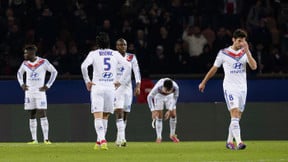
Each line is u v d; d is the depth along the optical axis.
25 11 75.31
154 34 73.56
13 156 38.88
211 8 77.88
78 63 72.06
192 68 72.50
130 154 40.03
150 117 69.50
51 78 59.38
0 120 69.00
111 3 77.31
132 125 69.38
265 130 69.81
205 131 69.81
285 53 73.88
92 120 69.00
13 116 69.00
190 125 69.75
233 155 38.59
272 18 76.56
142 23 74.50
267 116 69.88
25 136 69.00
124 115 53.28
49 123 69.00
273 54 73.19
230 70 43.06
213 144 53.59
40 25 74.12
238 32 43.03
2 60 72.38
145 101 69.62
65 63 71.94
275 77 70.19
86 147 47.78
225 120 69.75
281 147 47.03
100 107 43.28
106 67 43.25
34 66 58.75
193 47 73.44
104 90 43.22
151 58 72.50
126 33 73.50
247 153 40.31
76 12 75.50
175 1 77.75
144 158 36.53
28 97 58.75
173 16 75.75
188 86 70.06
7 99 69.12
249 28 75.50
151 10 75.50
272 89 70.12
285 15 77.62
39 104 58.81
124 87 52.09
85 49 73.31
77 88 69.50
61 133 68.94
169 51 73.06
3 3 76.00
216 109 69.81
